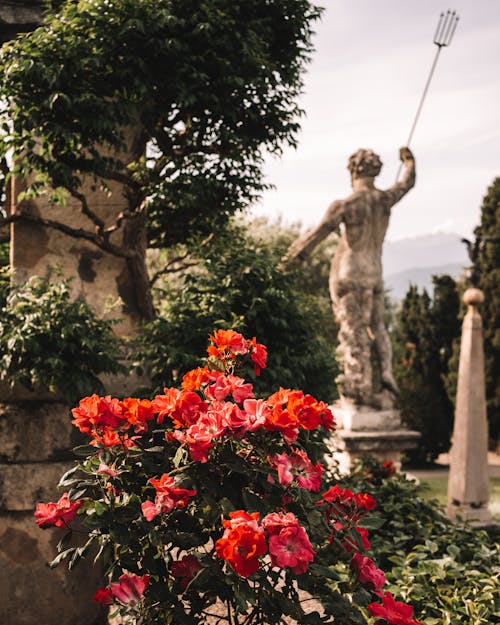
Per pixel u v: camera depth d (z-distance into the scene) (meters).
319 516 2.40
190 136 4.87
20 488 4.43
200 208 5.43
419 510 5.68
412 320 18.50
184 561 2.40
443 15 8.40
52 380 4.23
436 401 15.83
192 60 4.47
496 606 3.79
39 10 4.84
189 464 2.35
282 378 4.60
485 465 7.08
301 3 5.12
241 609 2.13
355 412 8.88
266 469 2.34
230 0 4.72
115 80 4.53
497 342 16.81
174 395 2.49
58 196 4.82
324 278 22.06
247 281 4.90
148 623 2.37
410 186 9.20
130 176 4.96
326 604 2.34
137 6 4.29
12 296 4.43
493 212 17.56
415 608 3.87
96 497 2.51
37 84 4.29
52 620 4.50
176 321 4.70
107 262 5.08
